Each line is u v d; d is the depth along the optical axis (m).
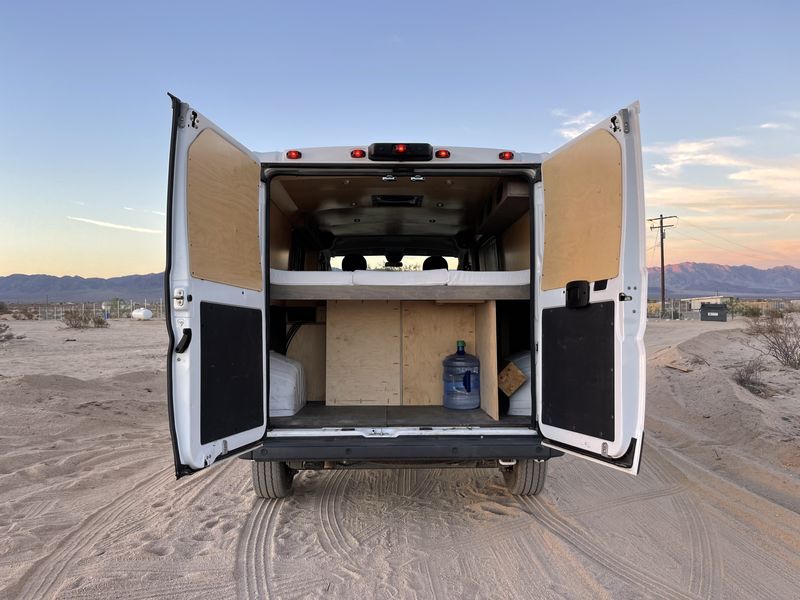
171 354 2.91
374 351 4.70
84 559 3.37
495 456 3.60
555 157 3.73
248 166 3.64
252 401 3.53
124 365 13.18
